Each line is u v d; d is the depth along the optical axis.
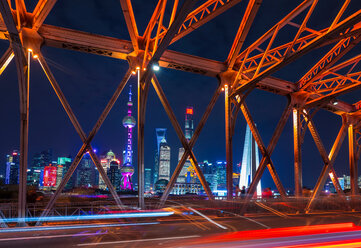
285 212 19.05
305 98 20.75
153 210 15.60
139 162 15.30
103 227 12.54
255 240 8.69
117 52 15.05
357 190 25.11
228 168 17.56
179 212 17.00
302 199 20.20
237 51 15.88
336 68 19.64
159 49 12.25
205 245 8.30
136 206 15.35
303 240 8.52
